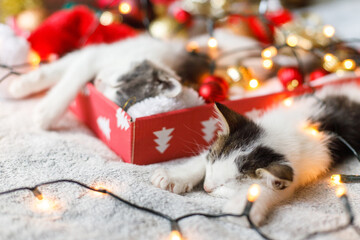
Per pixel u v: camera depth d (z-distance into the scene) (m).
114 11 0.83
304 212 0.44
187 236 0.40
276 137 0.50
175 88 0.53
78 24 0.75
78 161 0.51
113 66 0.60
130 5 0.77
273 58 0.74
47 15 0.85
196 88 0.63
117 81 0.55
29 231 0.38
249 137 0.49
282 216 0.44
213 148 0.50
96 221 0.41
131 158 0.52
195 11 0.86
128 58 0.61
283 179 0.43
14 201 0.43
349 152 0.57
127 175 0.49
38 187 0.45
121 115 0.51
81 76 0.60
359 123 0.58
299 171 0.49
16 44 0.67
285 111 0.56
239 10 0.87
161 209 0.43
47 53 0.72
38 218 0.41
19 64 0.68
